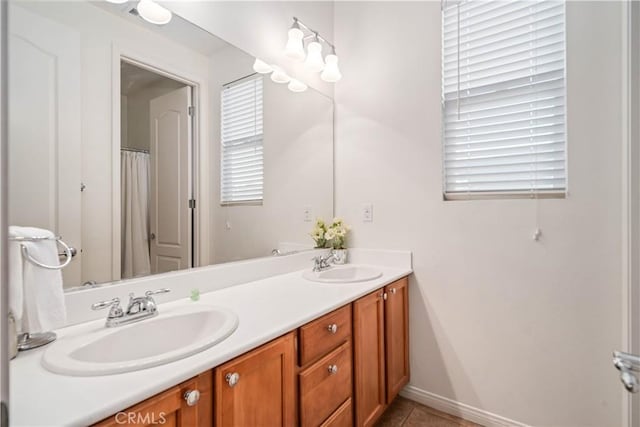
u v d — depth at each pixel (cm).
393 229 203
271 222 180
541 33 160
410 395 196
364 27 216
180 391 73
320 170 216
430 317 189
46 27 96
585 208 146
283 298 133
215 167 151
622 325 137
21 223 90
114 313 100
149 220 125
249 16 168
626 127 132
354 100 219
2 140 44
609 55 140
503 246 166
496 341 168
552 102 157
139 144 122
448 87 187
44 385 66
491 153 173
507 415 165
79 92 104
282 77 188
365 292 146
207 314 112
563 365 151
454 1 185
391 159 203
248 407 89
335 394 127
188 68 140
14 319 78
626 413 135
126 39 118
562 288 151
